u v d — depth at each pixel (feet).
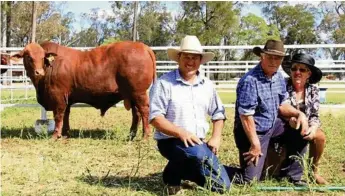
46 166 20.75
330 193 16.46
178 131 15.44
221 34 164.96
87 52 29.94
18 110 48.85
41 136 29.63
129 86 28.99
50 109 29.91
